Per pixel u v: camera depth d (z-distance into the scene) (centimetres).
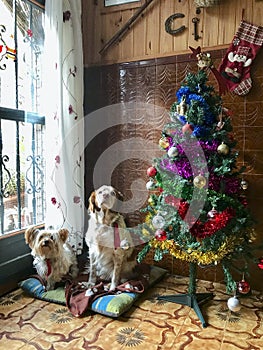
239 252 189
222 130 187
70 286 210
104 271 218
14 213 225
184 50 236
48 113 226
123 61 256
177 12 237
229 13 222
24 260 228
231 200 182
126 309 191
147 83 250
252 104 219
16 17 219
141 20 249
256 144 220
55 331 171
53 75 225
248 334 170
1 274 209
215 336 168
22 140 228
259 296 217
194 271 201
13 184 223
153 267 252
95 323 179
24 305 198
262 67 214
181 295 208
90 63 268
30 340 162
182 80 237
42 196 249
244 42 215
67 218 236
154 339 165
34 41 235
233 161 186
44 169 244
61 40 225
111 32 259
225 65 221
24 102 229
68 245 233
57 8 221
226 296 215
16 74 221
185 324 179
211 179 182
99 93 267
